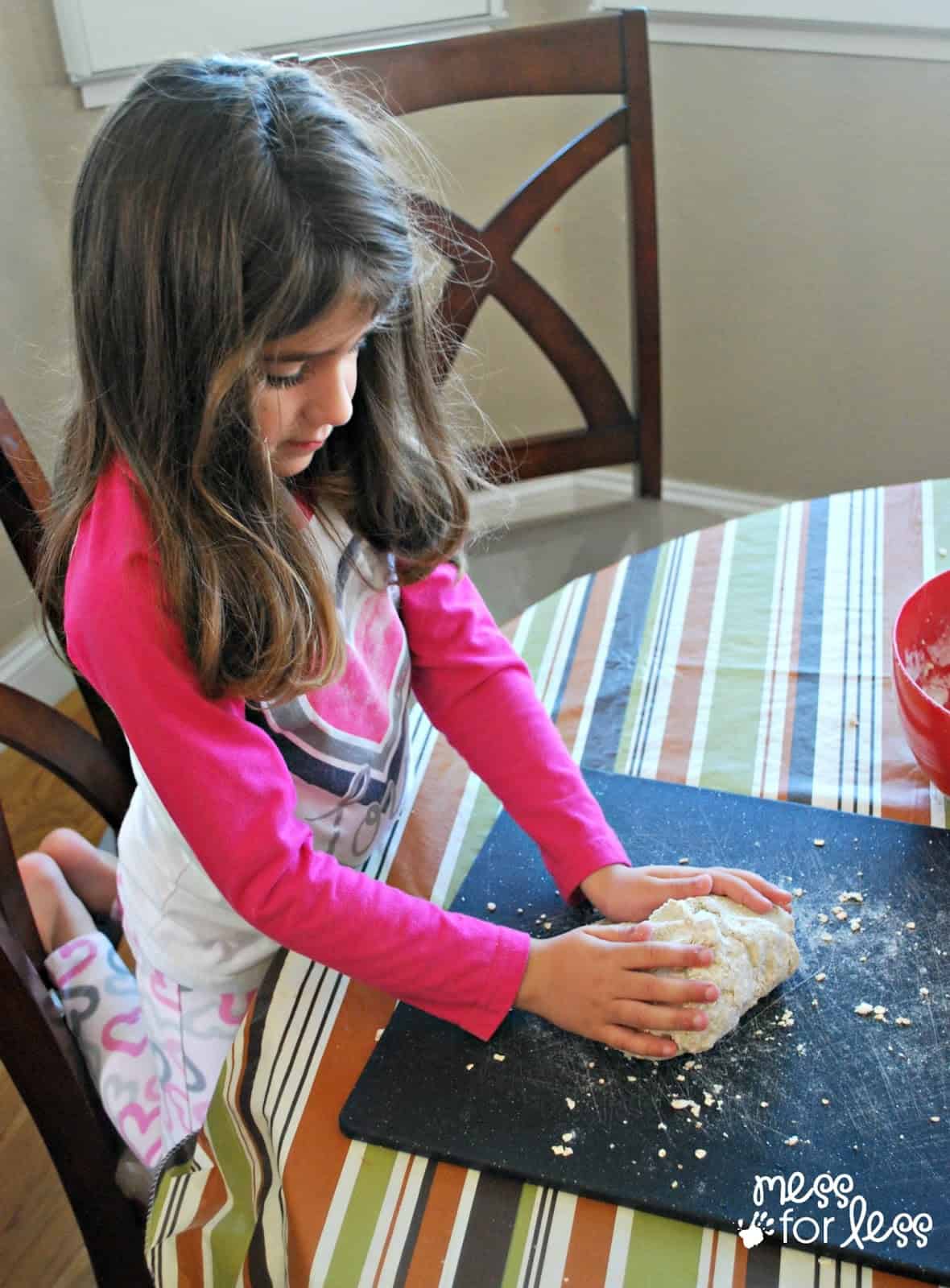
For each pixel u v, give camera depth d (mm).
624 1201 611
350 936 731
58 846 1222
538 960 725
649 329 1438
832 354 1933
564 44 1283
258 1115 689
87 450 739
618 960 705
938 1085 642
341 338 679
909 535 1104
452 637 939
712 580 1074
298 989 751
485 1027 707
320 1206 634
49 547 818
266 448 696
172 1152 734
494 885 820
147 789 854
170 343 658
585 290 2092
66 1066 842
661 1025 668
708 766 882
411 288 839
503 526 1651
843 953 720
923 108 1664
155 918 892
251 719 810
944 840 791
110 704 735
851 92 1701
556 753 871
